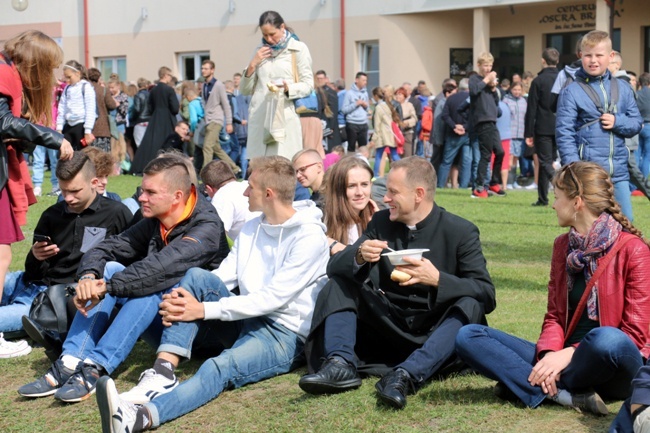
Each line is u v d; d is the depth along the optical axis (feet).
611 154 26.48
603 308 15.52
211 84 64.69
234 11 106.52
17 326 21.70
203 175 26.66
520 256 33.55
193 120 65.98
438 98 64.44
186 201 18.94
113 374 19.33
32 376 19.47
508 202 52.80
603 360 14.88
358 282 17.42
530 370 15.83
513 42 98.43
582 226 15.85
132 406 15.47
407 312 17.63
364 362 18.15
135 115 73.20
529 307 24.36
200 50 109.81
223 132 64.80
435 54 99.09
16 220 20.86
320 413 16.10
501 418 15.49
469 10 98.53
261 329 18.19
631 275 15.39
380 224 18.34
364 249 17.16
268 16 36.27
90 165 21.35
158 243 19.04
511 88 65.41
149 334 18.48
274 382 17.98
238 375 17.40
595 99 26.45
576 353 15.29
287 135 37.01
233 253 19.30
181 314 16.99
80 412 16.92
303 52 36.81
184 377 18.74
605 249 15.53
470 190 60.29
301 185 24.77
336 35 100.94
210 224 18.76
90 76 59.47
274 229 18.52
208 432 15.62
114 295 17.78
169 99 68.69
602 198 15.60
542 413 15.60
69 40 118.21
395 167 17.84
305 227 18.40
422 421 15.55
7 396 18.06
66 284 20.21
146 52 113.50
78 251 21.59
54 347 19.33
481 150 55.88
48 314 18.94
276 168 18.47
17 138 20.30
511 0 91.97
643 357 15.30
